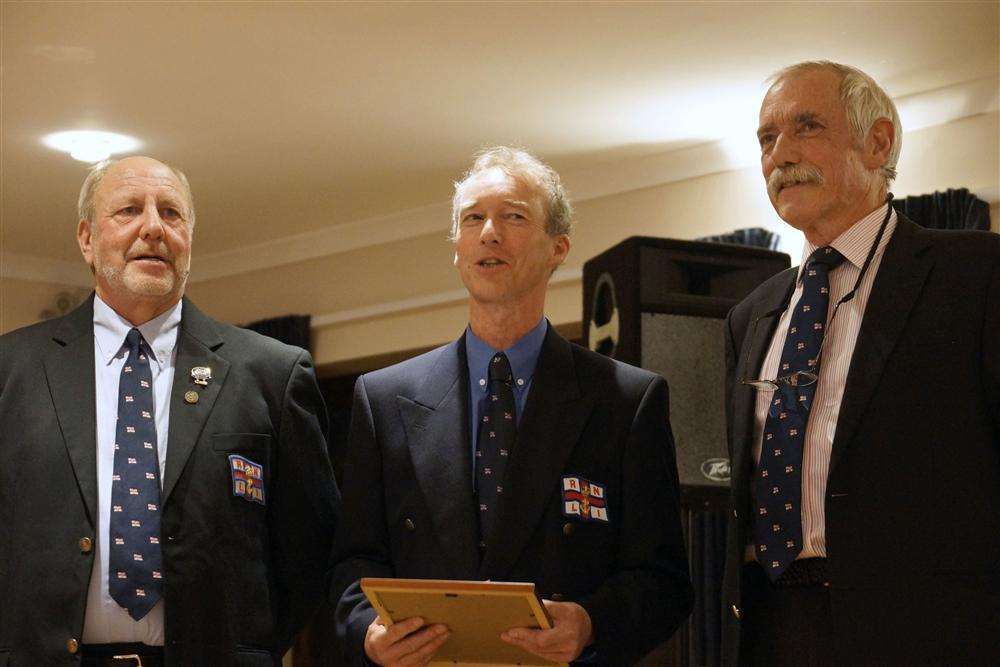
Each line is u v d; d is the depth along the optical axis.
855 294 2.65
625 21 4.94
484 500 2.69
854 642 2.38
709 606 5.25
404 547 2.70
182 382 2.99
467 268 2.82
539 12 4.88
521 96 5.66
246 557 2.90
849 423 2.48
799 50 5.20
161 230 3.01
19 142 6.27
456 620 2.36
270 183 6.83
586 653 2.51
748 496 2.69
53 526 2.79
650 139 6.13
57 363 2.97
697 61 5.29
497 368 2.80
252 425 2.99
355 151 6.35
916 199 5.35
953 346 2.45
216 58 5.32
